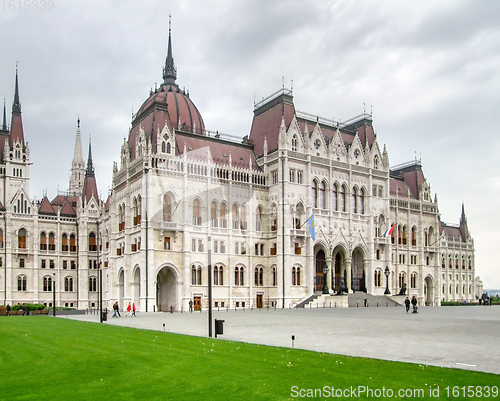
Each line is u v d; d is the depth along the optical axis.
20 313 74.94
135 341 30.28
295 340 31.25
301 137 97.19
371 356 24.02
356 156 106.75
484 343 29.48
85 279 118.62
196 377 18.64
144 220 78.56
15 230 113.06
